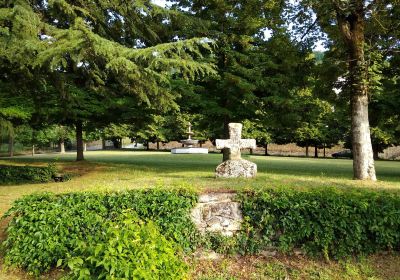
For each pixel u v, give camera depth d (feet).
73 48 28.55
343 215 23.04
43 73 39.17
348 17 37.37
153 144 199.00
